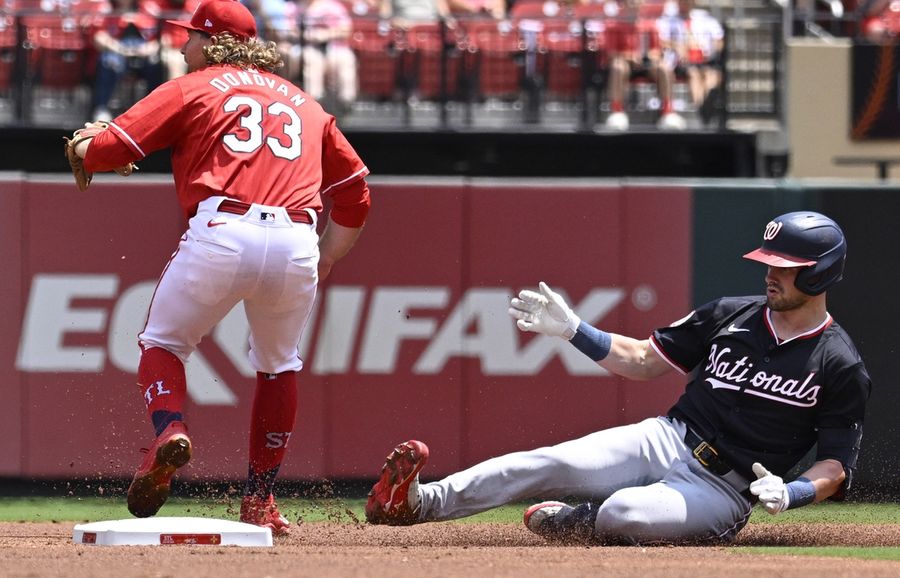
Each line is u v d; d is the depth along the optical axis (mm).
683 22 38000
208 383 27766
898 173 38500
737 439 16828
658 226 28484
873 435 27469
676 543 16484
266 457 17859
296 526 20234
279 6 37562
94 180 27922
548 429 28219
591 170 37500
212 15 16859
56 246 27906
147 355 16297
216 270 15773
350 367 28172
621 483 17047
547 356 28250
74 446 27750
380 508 16406
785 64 38188
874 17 39781
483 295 28391
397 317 28281
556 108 38094
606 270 28531
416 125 37125
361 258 28266
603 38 37469
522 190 28484
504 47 37719
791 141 38500
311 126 16750
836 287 27812
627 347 17641
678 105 39031
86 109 37312
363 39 37562
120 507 25828
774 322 16797
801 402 16516
